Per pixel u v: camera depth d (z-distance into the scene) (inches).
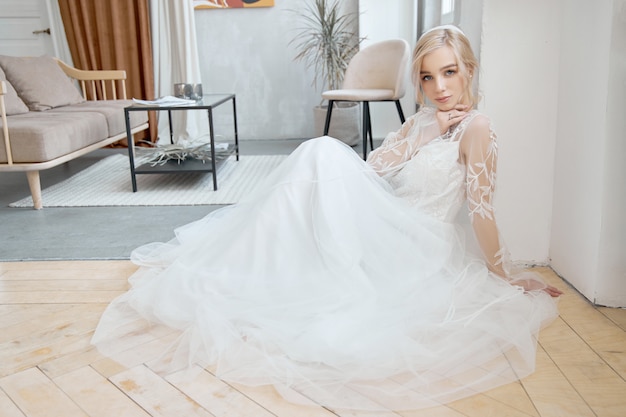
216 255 62.2
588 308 63.3
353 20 191.2
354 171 58.6
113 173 150.8
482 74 70.2
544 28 68.9
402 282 56.7
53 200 122.6
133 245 91.3
